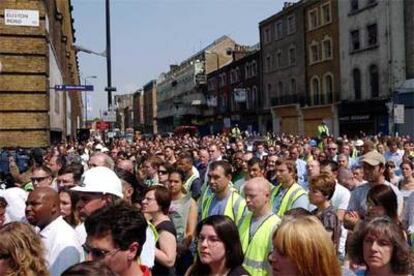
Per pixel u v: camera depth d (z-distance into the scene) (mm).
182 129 64750
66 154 15641
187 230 6570
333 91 48156
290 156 12148
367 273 4137
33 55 13258
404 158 10445
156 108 122438
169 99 106250
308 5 51469
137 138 35625
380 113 41656
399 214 6336
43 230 4371
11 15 13008
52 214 4438
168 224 5355
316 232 3127
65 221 4715
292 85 55312
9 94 13094
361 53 44094
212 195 6785
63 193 5020
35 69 13273
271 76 59375
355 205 6492
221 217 4254
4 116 13078
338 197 6578
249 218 5398
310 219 3227
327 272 3084
